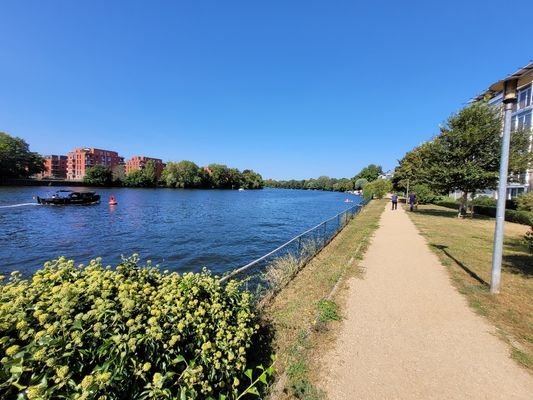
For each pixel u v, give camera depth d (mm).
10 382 1631
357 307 5336
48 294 2275
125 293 2361
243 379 3246
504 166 5797
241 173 153500
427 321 4781
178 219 27281
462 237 12695
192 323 2590
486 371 3502
